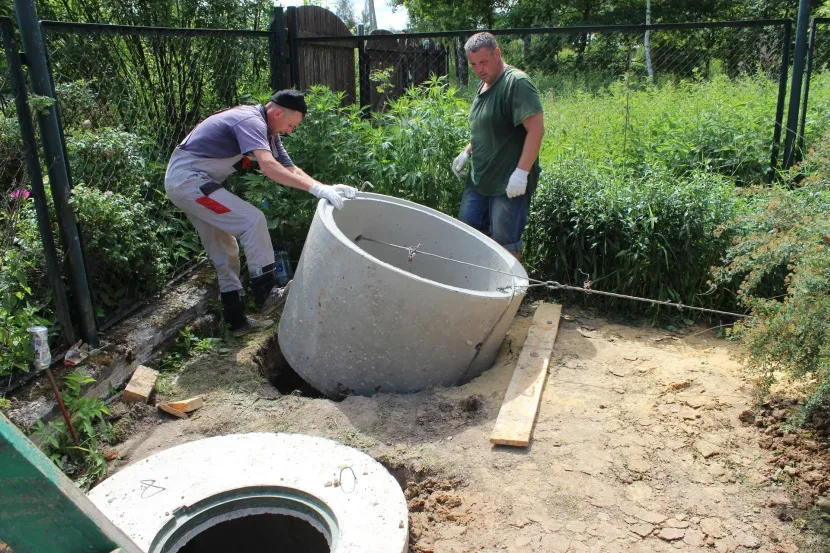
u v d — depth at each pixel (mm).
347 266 3727
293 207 5449
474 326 3828
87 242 4117
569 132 7641
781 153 6570
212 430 3578
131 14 6012
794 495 2973
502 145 4754
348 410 3682
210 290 5059
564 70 15836
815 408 3324
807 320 2988
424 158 5598
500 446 3324
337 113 6246
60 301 3789
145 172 5055
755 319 3467
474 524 2838
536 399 3684
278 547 2820
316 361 4035
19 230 4031
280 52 6223
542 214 5359
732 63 12102
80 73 5129
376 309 3688
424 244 4836
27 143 3529
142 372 3977
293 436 3070
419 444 3367
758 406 3422
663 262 5051
